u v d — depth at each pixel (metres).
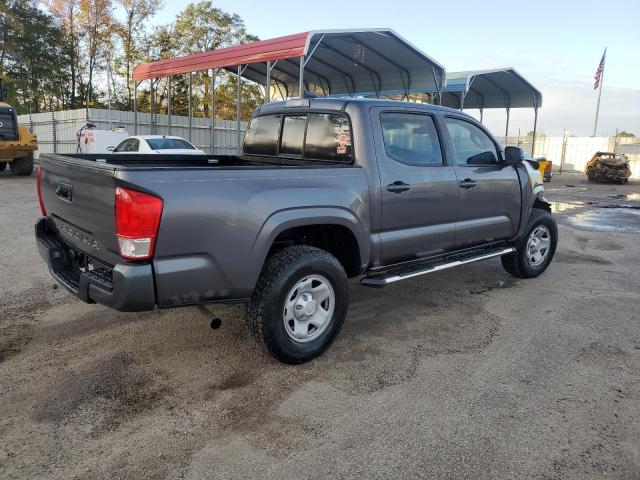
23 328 4.41
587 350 4.12
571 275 6.43
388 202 4.28
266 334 3.55
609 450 2.81
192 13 41.66
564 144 33.41
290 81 21.72
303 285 3.71
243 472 2.62
